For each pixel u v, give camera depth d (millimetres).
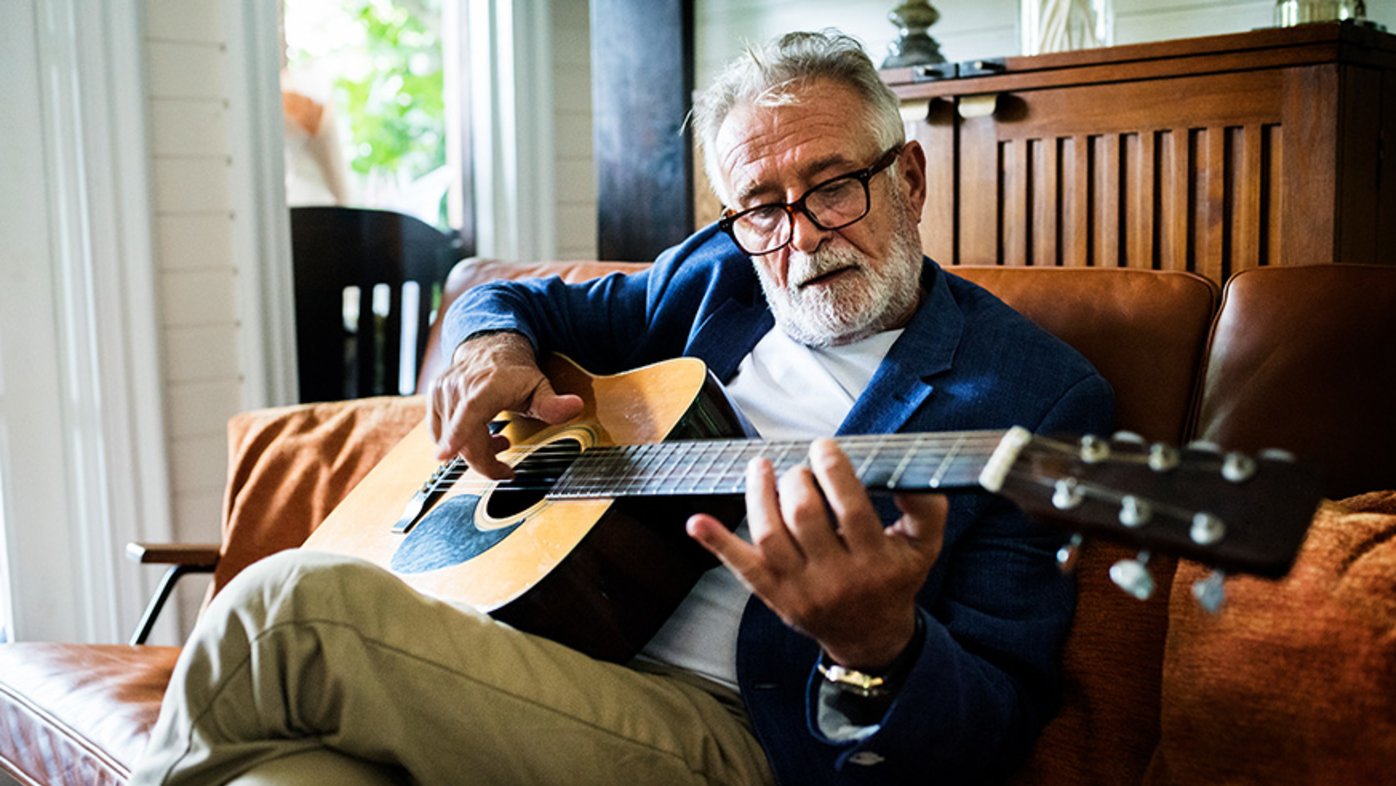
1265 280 1635
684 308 1912
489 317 1827
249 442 2258
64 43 2832
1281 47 2051
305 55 3350
